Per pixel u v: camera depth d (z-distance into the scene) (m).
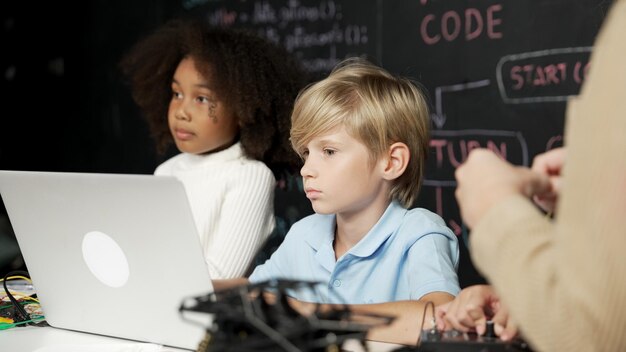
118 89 3.19
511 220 0.74
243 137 1.87
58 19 3.29
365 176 1.43
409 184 1.51
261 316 0.77
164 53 2.05
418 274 1.37
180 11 3.04
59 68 3.32
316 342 0.76
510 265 0.73
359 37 2.64
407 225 1.45
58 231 1.20
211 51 1.83
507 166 0.80
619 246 0.65
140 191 1.05
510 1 2.33
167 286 1.11
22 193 1.21
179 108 1.85
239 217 1.79
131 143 3.18
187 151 1.87
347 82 1.46
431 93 2.50
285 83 1.92
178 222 1.04
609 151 0.66
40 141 3.37
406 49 2.54
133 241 1.11
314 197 1.44
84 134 3.29
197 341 1.12
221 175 1.83
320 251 1.51
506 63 2.35
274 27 2.83
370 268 1.45
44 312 1.33
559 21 2.25
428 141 1.54
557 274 0.69
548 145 2.29
